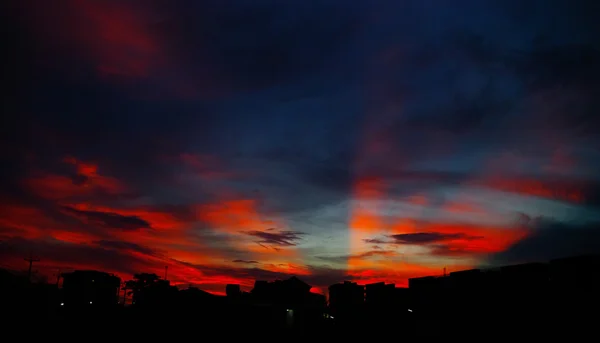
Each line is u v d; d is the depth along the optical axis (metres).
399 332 26.36
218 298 36.88
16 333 28.25
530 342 18.97
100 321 33.56
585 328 17.27
